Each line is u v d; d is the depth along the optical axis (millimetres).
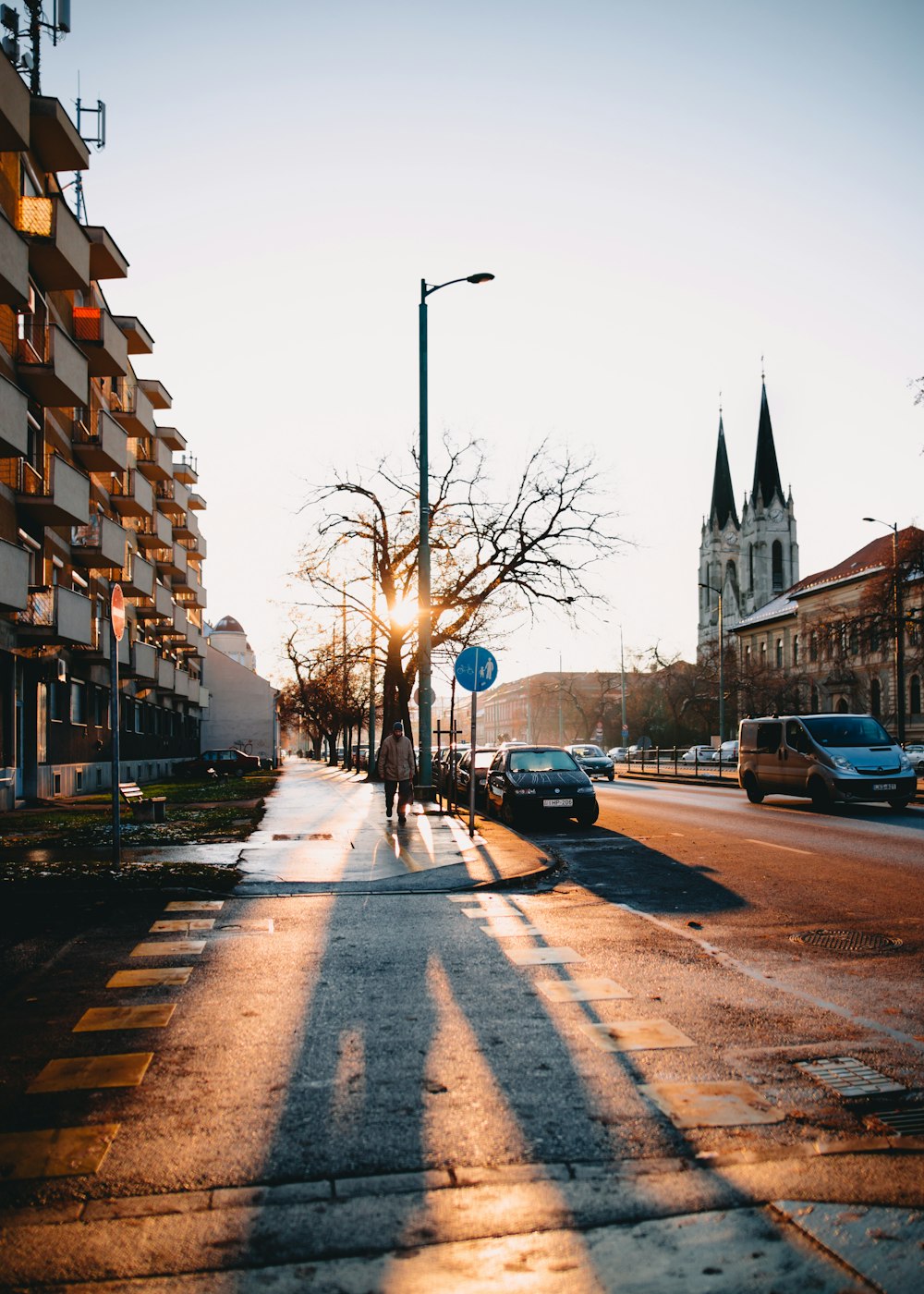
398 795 18297
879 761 21578
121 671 36812
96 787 34562
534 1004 6219
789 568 104125
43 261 23266
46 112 22000
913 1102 4555
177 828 16516
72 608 24125
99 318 28406
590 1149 4039
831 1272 3096
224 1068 5055
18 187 22094
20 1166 3936
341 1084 4812
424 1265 3164
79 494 23844
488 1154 4004
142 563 38969
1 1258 3242
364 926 8820
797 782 22672
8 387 18750
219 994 6512
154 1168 3900
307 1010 6102
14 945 8062
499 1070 4992
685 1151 4023
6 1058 5250
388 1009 6117
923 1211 3490
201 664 70938
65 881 10422
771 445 105062
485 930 8633
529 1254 3223
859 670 70000
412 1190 3695
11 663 23609
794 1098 4594
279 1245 3303
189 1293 3023
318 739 118188
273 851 13594
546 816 18594
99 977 6988
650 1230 3375
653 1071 4965
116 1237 3371
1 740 23031
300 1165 3918
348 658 39250
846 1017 5898
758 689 72312
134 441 43844
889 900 10023
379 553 35688
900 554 36500
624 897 10531
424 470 21500
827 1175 3793
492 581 32219
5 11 24828
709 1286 3025
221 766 55844
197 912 9484
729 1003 6223
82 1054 5309
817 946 7941
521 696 140500
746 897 10359
